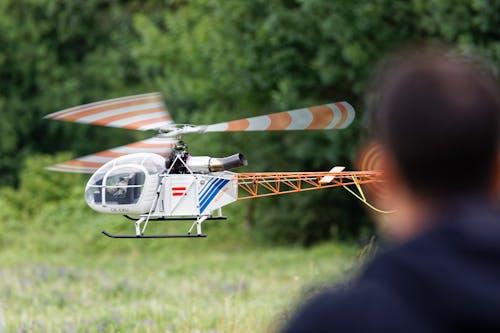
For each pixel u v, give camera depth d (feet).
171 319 64.75
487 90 11.30
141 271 105.40
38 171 157.48
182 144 43.09
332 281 32.19
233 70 135.64
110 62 208.85
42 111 209.05
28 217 150.51
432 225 11.14
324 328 10.43
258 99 139.64
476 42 114.21
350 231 143.23
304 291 33.81
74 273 97.30
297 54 129.90
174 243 130.62
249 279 93.86
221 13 137.18
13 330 60.95
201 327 59.98
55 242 128.57
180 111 153.48
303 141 130.31
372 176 41.98
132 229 105.09
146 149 43.42
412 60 11.77
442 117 11.09
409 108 11.22
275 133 138.62
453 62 11.61
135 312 66.74
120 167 42.55
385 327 10.30
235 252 131.34
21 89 211.61
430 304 10.45
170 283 91.81
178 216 42.70
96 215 139.44
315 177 43.29
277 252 122.52
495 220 10.99
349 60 122.21
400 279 10.65
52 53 211.41
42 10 209.87
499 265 10.58
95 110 39.17
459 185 11.22
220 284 87.86
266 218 142.82
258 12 135.85
